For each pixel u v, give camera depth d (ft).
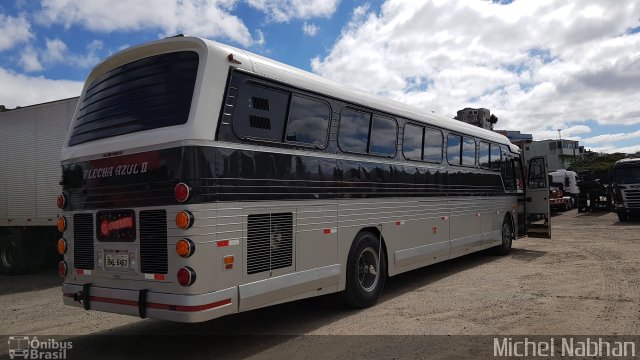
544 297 23.94
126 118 17.92
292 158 19.11
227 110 16.65
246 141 17.24
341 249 21.53
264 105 18.13
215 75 16.48
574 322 19.65
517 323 19.77
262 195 17.58
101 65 19.61
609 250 39.06
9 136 39.78
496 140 39.55
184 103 16.34
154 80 17.61
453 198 31.94
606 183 94.22
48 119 37.01
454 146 32.58
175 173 15.67
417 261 27.48
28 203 38.06
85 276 18.43
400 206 26.05
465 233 33.45
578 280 27.68
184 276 15.14
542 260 35.96
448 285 27.94
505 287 26.68
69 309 25.73
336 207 21.31
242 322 21.47
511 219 41.93
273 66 18.89
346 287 22.02
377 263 24.00
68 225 19.24
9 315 24.61
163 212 15.94
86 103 20.29
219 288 15.85
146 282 16.37
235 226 16.48
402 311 22.33
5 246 39.34
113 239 17.47
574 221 72.13
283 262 18.37
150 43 17.80
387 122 25.38
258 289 17.12
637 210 66.18
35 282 35.47
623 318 19.95
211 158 15.90
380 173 24.52
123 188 17.15
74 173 19.13
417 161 28.09
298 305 23.97
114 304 17.20
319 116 20.77
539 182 43.06
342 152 22.03
